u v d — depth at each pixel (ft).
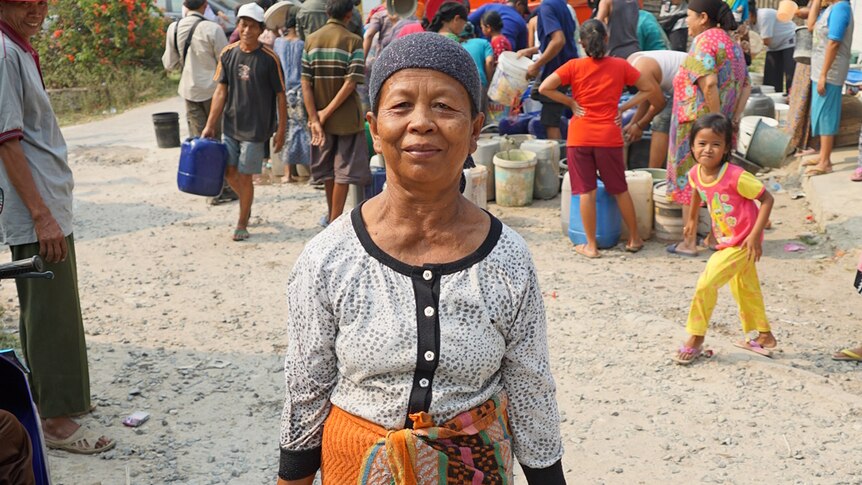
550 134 32.27
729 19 24.02
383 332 6.35
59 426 14.44
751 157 27.07
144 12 59.62
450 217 6.56
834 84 28.60
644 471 13.79
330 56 24.68
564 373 17.19
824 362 17.84
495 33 34.78
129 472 13.85
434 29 32.58
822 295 21.40
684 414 15.51
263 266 24.12
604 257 24.49
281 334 19.48
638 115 27.73
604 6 33.12
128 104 55.36
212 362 17.95
